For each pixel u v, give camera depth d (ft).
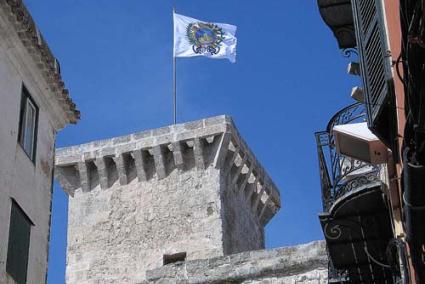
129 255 141.28
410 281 43.80
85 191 148.56
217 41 152.05
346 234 56.95
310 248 91.91
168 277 95.96
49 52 69.26
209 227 138.41
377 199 53.78
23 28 64.85
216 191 140.15
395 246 48.39
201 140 143.02
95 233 144.66
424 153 36.14
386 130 44.68
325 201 57.31
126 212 144.66
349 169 56.24
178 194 142.51
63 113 73.20
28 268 64.75
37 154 68.85
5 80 64.69
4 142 63.26
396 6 40.40
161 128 145.79
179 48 151.64
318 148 57.82
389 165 48.39
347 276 60.95
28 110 68.54
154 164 145.59
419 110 34.04
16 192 64.18
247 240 148.05
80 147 149.79
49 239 69.15
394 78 41.42
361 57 46.21
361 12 47.11
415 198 37.42
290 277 91.20
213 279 94.02
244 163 147.64
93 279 141.18
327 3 55.47
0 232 60.59
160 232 140.97
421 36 32.22
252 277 92.73
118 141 147.84
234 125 144.05
